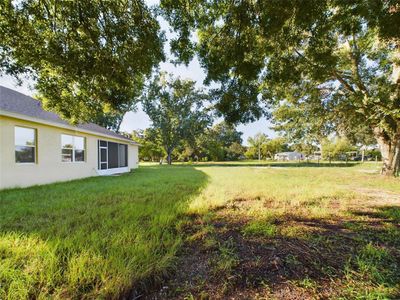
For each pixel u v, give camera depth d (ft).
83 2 9.78
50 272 5.50
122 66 12.30
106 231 8.46
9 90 26.58
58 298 4.75
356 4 9.05
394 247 7.24
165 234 8.26
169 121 83.35
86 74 12.40
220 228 9.27
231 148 157.48
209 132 114.11
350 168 53.26
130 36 11.25
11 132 19.77
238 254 6.85
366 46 24.66
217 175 34.09
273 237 8.18
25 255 6.40
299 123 38.60
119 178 29.32
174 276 5.72
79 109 16.12
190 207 12.46
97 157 34.22
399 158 30.48
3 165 19.06
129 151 51.47
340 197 15.67
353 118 31.48
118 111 16.42
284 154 172.65
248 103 13.39
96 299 4.77
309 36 11.29
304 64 13.60
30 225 9.26
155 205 12.97
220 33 11.51
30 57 11.61
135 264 5.95
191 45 12.47
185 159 131.75
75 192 17.58
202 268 6.08
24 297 4.72
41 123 22.76
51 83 14.23
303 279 5.48
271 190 18.62
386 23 9.03
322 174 35.58
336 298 4.78
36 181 22.40
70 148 28.09
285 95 27.43
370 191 18.29
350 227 9.20
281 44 11.33
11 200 14.42
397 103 23.30
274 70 13.23
